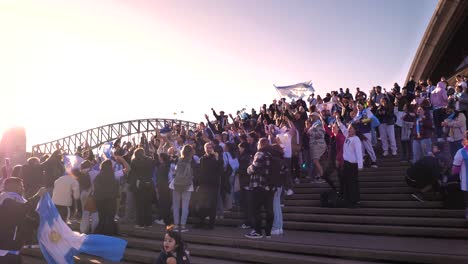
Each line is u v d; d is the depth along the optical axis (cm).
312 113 1195
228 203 1015
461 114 1073
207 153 923
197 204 924
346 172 898
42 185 1029
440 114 1166
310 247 655
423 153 1138
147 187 958
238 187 1018
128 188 1033
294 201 1006
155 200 1075
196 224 929
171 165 1000
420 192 892
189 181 888
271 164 784
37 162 1034
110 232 894
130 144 1475
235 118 1727
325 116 1379
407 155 1263
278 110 1620
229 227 948
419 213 802
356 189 897
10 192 568
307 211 937
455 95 1295
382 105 1358
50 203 698
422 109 1156
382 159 1302
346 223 838
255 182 776
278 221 808
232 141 1215
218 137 1112
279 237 763
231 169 994
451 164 1029
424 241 686
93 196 889
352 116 1267
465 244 647
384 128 1350
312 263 604
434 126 1198
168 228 499
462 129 1059
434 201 844
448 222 738
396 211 825
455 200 802
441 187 826
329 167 991
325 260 610
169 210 978
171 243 488
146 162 970
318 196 1009
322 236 768
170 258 479
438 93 1404
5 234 532
